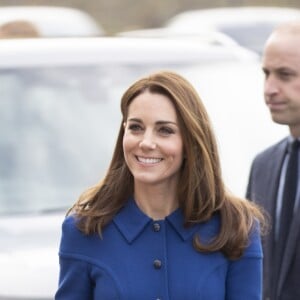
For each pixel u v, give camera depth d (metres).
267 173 16.75
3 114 20.44
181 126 13.89
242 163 20.09
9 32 24.33
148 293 13.88
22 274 17.38
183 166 14.08
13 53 21.09
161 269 13.97
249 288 14.12
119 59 21.16
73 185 19.92
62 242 14.22
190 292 13.90
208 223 14.15
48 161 20.12
